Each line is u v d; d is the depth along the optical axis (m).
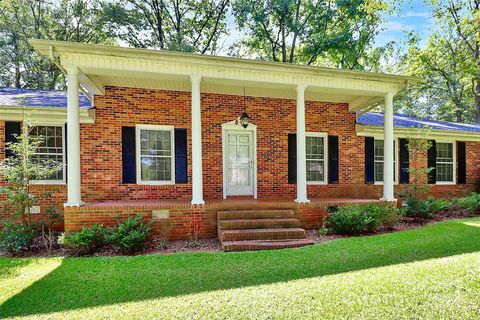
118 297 3.86
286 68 7.63
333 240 6.84
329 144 10.38
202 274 4.65
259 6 19.70
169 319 3.16
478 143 12.98
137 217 6.63
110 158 8.54
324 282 4.10
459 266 4.53
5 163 7.77
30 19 21.62
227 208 7.40
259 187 9.67
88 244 6.14
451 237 6.59
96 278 4.55
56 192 8.26
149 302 3.64
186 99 9.17
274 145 9.86
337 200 8.75
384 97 8.94
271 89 8.87
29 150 7.02
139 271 4.84
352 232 7.41
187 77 7.43
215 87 8.65
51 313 3.42
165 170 9.05
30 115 8.16
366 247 5.97
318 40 19.66
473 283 3.86
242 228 6.93
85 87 8.55
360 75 8.13
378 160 11.44
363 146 10.83
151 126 8.88
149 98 8.88
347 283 4.01
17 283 4.37
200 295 3.81
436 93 28.03
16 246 6.04
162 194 8.88
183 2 21.70
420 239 6.50
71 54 6.53
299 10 20.97
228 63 7.24
